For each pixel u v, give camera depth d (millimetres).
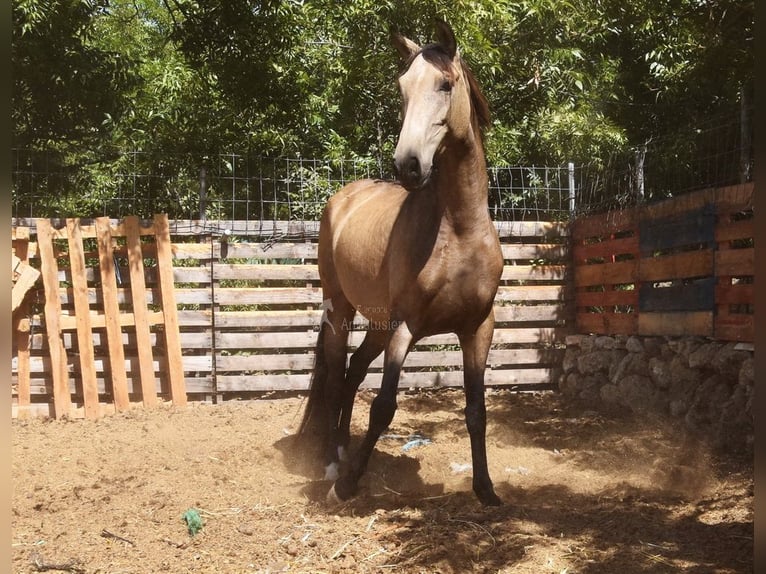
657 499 4105
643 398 6746
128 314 7574
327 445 5160
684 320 6273
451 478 4930
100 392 7602
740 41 6660
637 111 12625
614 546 3262
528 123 11305
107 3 9680
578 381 7812
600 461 5254
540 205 9938
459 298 3918
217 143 10750
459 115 3703
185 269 7773
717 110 9648
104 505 4344
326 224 5402
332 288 5340
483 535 3398
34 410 7320
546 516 3658
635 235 7074
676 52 9555
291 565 3293
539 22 9828
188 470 5129
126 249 7734
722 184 6316
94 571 3336
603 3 9797
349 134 12000
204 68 11203
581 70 11875
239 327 7965
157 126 10977
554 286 8391
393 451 5742
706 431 5723
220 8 9797
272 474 5066
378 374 8195
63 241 7812
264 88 10297
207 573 3266
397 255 4031
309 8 10789
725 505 3951
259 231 7945
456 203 3824
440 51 3826
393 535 3473
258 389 7883
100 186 9727
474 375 4129
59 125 9492
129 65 9664
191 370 7785
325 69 11633
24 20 8172
